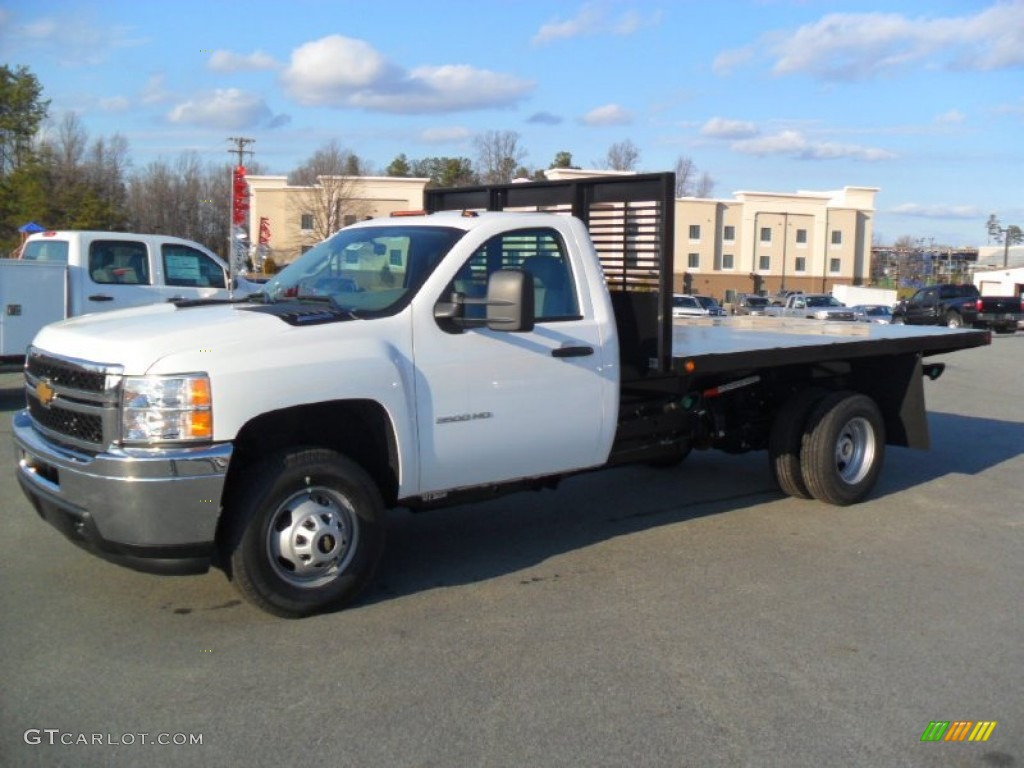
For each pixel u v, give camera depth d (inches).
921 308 1464.1
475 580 231.3
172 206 2753.4
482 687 171.8
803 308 1402.6
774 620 207.9
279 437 203.9
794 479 307.6
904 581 236.2
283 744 150.9
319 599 200.5
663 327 248.4
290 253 2363.4
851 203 2844.5
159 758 146.3
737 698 169.8
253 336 191.2
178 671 176.2
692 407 285.9
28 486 199.9
